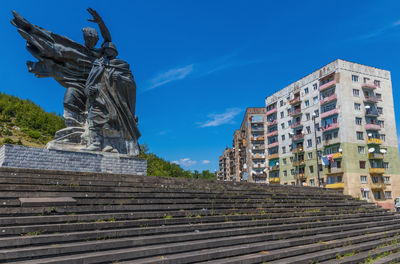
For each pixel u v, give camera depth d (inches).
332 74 1679.4
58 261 225.6
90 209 323.9
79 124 640.4
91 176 435.5
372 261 389.4
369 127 1606.8
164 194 424.8
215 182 582.9
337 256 386.0
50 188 345.7
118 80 668.1
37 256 231.8
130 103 698.8
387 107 1713.8
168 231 331.0
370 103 1667.1
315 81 1815.9
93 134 631.2
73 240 265.3
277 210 508.7
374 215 682.8
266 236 385.1
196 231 352.8
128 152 671.8
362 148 1593.3
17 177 364.5
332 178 1636.3
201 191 487.2
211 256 299.7
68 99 631.8
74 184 378.6
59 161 576.1
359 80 1672.0
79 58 640.4
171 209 393.7
